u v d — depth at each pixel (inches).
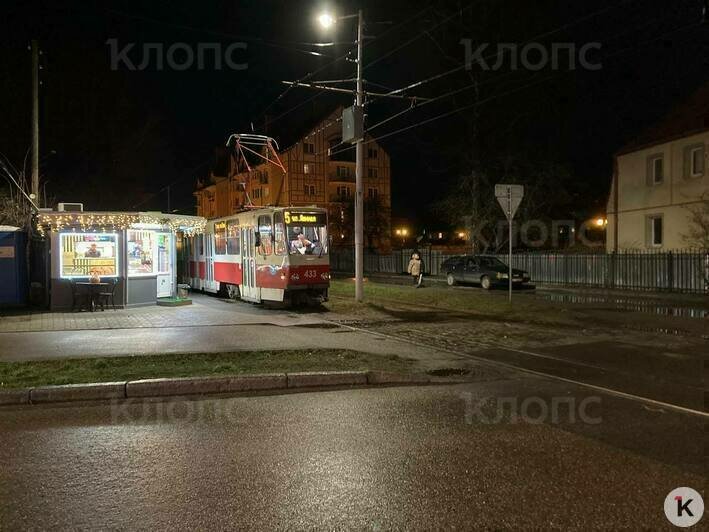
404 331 525.7
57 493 187.3
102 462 214.8
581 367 378.9
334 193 2637.8
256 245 737.0
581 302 768.9
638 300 809.5
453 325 564.4
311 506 176.4
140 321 579.2
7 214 864.3
